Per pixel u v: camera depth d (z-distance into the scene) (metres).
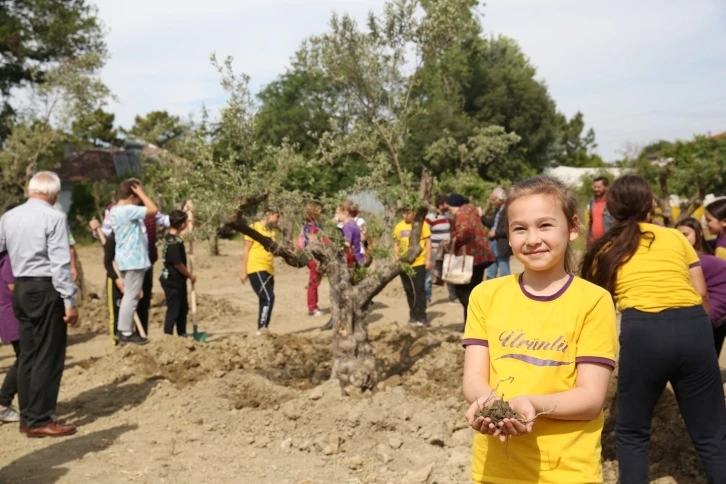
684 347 4.22
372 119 8.16
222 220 6.77
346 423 6.06
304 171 7.46
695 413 4.34
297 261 7.12
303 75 33.19
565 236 2.87
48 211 6.38
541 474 2.79
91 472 5.50
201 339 10.66
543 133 47.16
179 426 6.43
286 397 7.03
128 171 38.25
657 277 4.32
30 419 6.36
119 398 7.32
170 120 28.97
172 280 10.28
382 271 7.13
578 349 2.83
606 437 5.58
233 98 6.83
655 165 40.75
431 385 7.20
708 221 6.56
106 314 12.45
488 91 46.19
